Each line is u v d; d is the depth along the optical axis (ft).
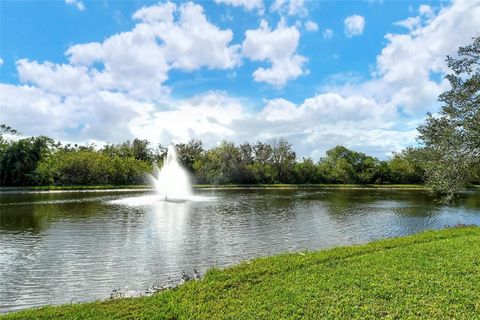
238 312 20.04
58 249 46.09
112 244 49.14
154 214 80.69
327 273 27.20
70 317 20.40
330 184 247.50
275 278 26.45
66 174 181.68
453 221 76.84
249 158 258.57
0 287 32.09
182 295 23.59
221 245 49.19
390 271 26.99
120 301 23.50
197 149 251.39
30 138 183.73
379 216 82.94
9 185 173.17
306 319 18.90
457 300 21.01
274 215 81.66
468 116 65.62
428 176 75.82
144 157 268.62
